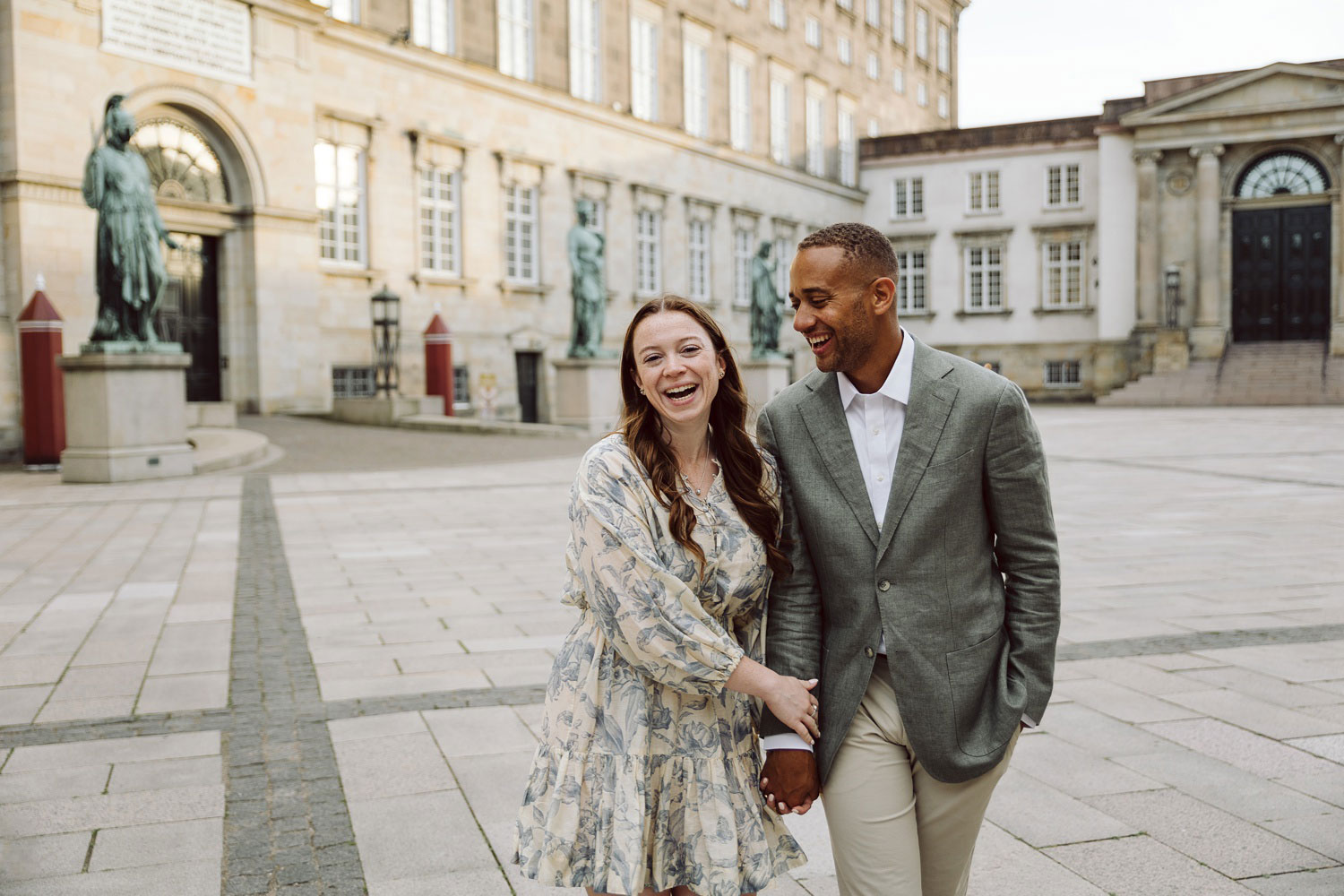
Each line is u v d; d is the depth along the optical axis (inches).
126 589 339.3
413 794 171.3
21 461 836.6
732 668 92.5
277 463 778.2
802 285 95.1
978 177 1975.9
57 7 845.8
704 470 100.0
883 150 2047.2
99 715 211.3
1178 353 1720.0
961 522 96.3
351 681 233.9
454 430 998.4
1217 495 561.3
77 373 670.5
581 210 1089.4
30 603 318.0
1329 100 1660.9
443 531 466.3
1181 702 213.3
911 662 94.6
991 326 1963.6
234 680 235.1
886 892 94.5
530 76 1343.5
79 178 861.2
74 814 163.3
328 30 1074.1
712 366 95.5
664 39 1567.4
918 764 98.4
